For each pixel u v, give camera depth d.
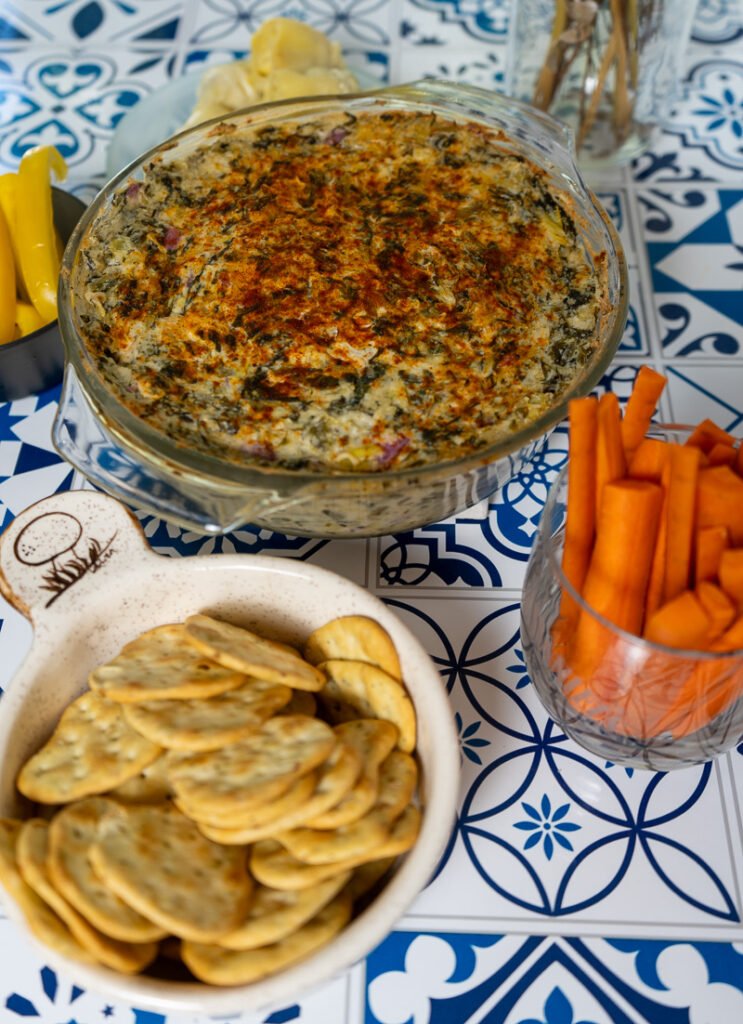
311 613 0.52
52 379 0.65
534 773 0.54
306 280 0.59
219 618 0.53
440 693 0.48
